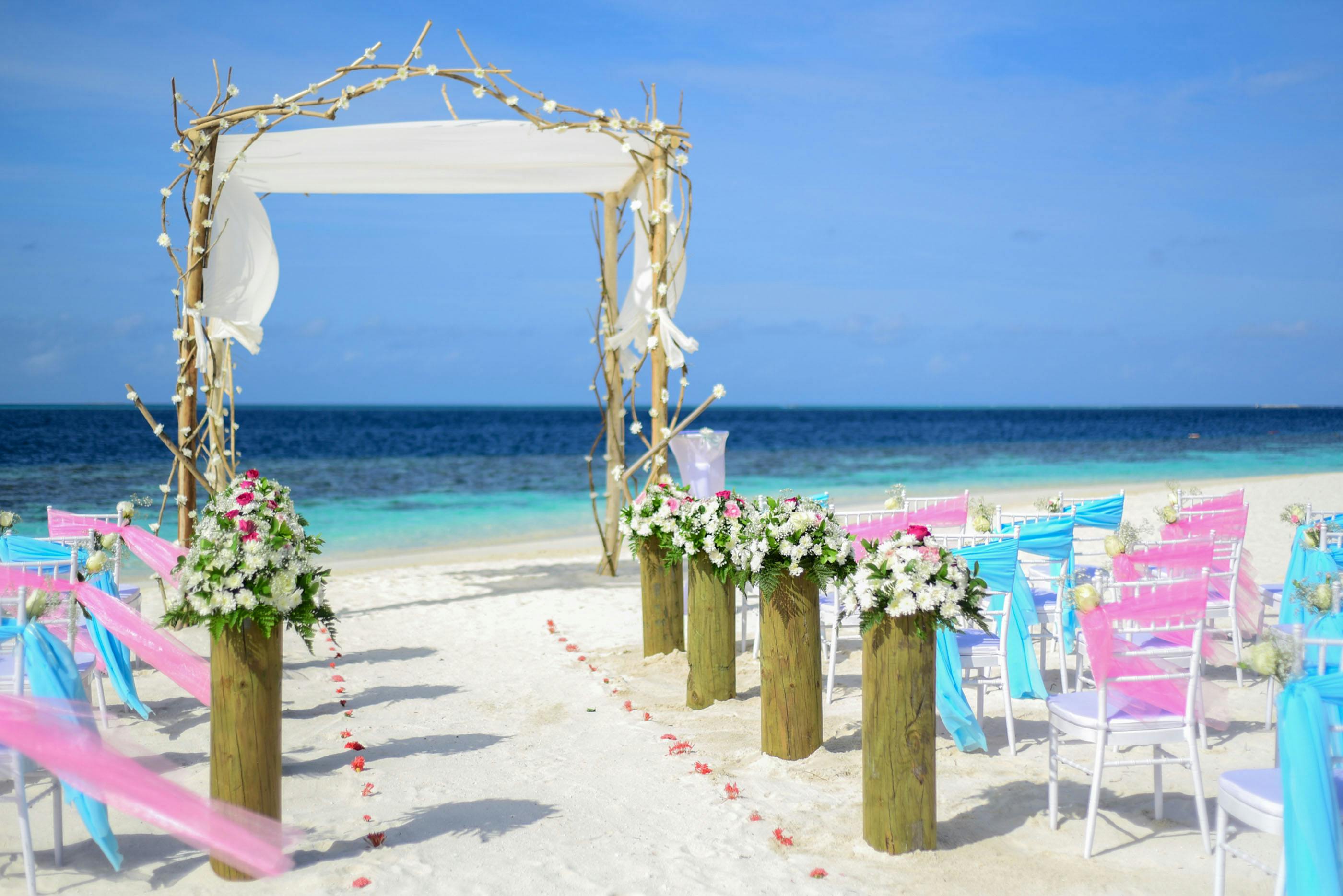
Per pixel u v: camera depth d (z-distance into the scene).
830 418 84.50
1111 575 4.55
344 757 4.35
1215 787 3.78
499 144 7.29
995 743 4.42
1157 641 4.30
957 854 3.21
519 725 4.86
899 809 3.21
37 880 3.07
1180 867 3.10
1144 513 12.84
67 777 2.94
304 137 6.93
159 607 7.71
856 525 5.56
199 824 3.04
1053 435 46.19
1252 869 3.07
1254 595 5.41
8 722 2.86
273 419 65.88
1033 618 5.10
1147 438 42.66
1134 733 3.23
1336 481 16.03
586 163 7.67
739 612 6.90
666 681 5.67
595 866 3.17
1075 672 5.55
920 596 3.05
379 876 3.08
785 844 3.32
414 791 3.90
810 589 4.14
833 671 5.04
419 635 7.08
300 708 5.20
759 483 20.72
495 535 13.37
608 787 3.92
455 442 40.62
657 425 7.66
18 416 54.69
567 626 7.35
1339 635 3.53
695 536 5.04
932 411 126.06
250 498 3.46
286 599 3.07
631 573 9.77
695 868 3.14
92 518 5.52
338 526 14.44
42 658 3.04
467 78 6.74
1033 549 4.69
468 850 3.30
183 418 6.63
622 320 8.62
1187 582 3.39
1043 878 3.03
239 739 3.05
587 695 5.40
